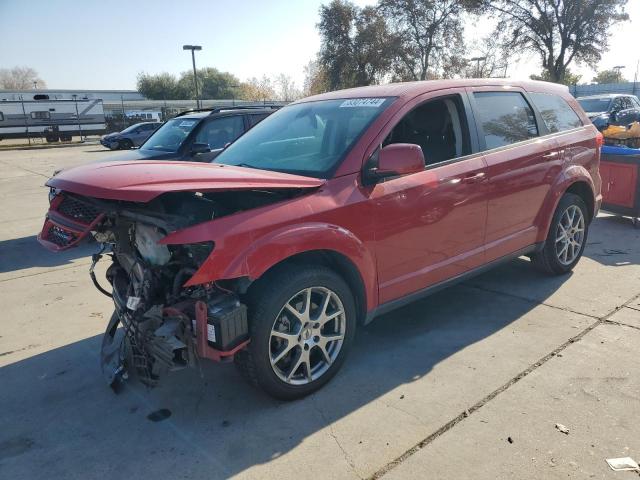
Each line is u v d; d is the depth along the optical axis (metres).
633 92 40.59
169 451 2.79
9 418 3.15
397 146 3.16
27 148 32.19
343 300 3.27
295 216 2.98
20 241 7.77
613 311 4.26
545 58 32.03
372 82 39.47
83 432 2.99
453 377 3.38
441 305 4.54
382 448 2.72
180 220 2.82
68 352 4.00
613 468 2.51
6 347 4.12
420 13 36.06
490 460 2.59
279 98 65.50
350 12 38.75
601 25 29.77
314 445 2.78
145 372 3.10
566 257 5.08
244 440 2.85
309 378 3.21
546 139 4.64
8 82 102.31
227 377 3.51
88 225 3.08
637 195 6.84
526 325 4.07
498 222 4.22
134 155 7.81
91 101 38.75
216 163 4.00
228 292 2.85
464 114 4.02
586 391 3.15
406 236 3.54
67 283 5.70
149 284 3.00
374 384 3.34
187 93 77.44
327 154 3.47
